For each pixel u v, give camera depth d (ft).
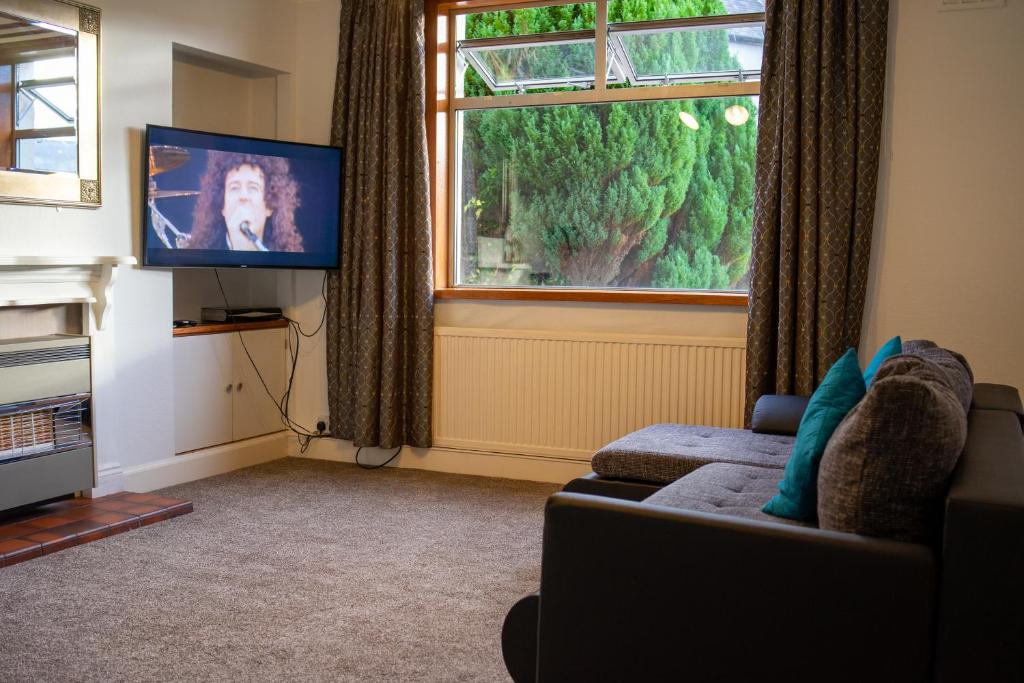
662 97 15.19
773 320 13.85
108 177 13.43
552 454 15.61
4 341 11.97
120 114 13.61
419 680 8.04
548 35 15.93
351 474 16.01
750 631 5.68
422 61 15.76
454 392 16.25
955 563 5.05
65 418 12.75
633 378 14.94
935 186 13.32
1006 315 13.12
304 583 10.46
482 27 16.37
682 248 15.34
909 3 13.23
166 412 14.75
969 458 5.96
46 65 12.31
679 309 14.88
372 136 15.97
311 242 16.15
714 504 8.13
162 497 13.53
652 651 5.98
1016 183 12.96
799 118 13.42
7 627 9.05
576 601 6.20
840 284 13.28
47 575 10.57
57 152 12.53
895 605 5.27
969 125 13.11
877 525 5.51
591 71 15.70
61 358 12.55
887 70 13.41
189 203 14.51
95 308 13.14
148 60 14.03
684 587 5.86
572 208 16.01
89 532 11.84
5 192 11.82
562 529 6.21
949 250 13.32
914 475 5.40
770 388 13.96
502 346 15.80
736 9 14.76
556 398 15.49
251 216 15.34
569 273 16.12
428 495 14.61
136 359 14.14
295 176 15.85
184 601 9.82
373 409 16.26
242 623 9.25
